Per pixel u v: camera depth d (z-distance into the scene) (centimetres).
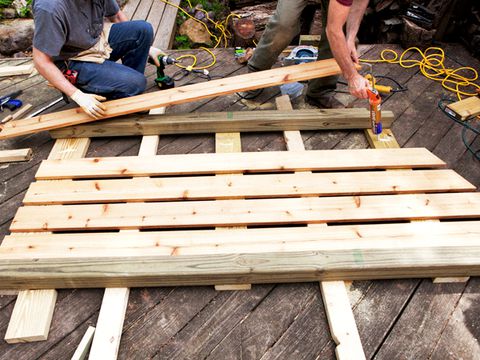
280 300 162
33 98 283
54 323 156
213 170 208
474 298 163
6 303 164
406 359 144
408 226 182
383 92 279
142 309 160
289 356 146
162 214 187
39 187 203
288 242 174
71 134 239
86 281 161
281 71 240
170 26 384
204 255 163
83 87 244
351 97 280
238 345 149
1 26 378
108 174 209
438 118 260
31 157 234
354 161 215
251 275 159
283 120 238
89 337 148
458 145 239
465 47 336
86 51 233
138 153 233
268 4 418
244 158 215
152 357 146
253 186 200
